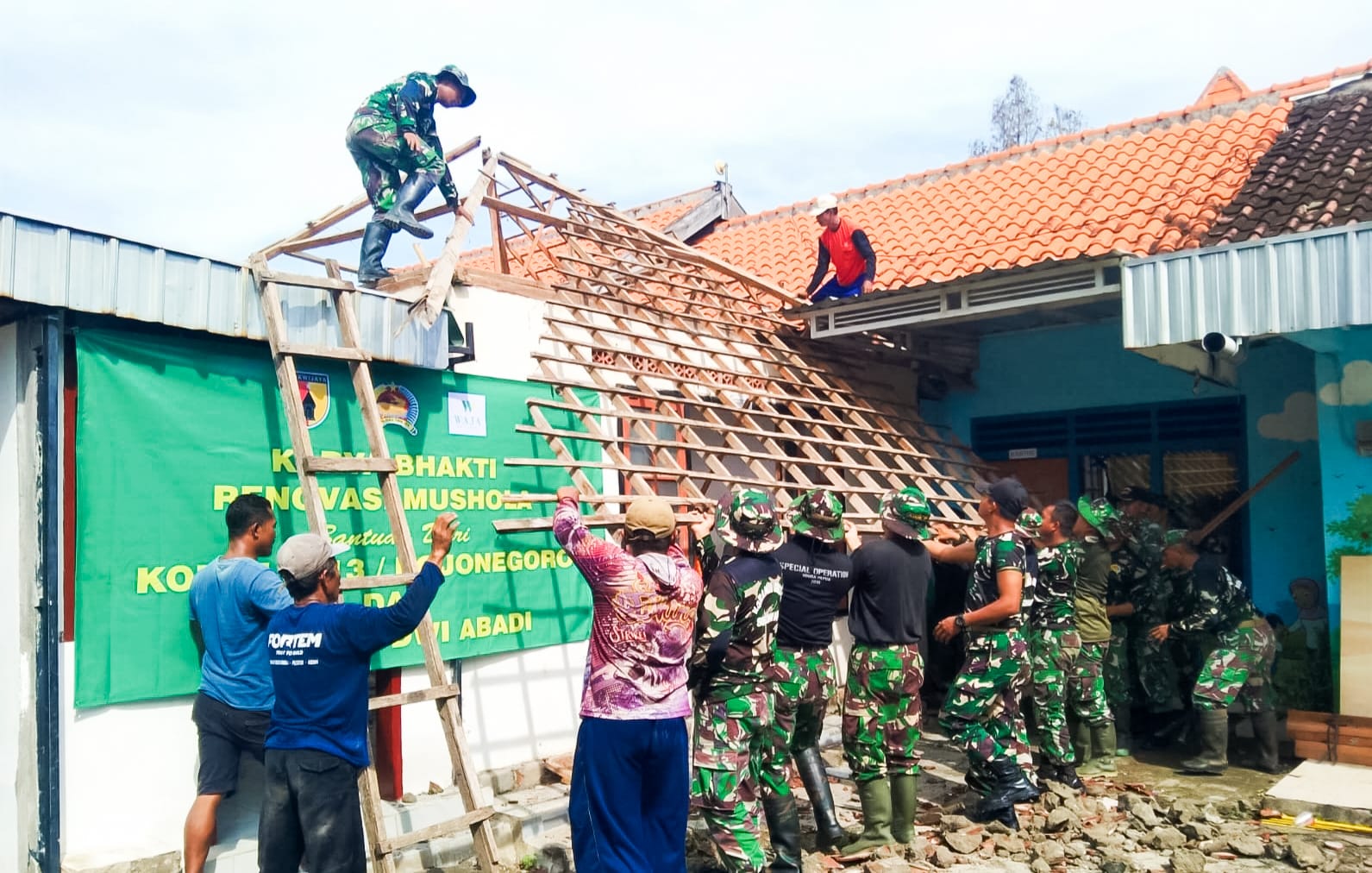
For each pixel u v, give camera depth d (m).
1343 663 6.92
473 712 5.98
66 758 4.23
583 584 6.74
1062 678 6.76
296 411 4.65
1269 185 8.45
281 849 3.95
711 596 4.63
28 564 4.19
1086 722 7.15
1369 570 6.87
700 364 7.59
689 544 7.66
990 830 5.75
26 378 4.26
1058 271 7.61
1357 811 5.78
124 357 4.50
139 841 4.42
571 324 6.70
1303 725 6.98
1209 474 9.16
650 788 4.20
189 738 4.63
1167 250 7.85
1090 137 11.11
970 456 9.89
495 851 4.67
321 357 4.92
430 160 6.42
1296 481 8.51
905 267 9.57
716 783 4.68
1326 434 7.23
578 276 7.47
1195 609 7.24
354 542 5.34
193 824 4.30
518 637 6.22
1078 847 5.52
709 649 4.62
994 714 6.06
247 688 4.41
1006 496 6.11
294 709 3.97
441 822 4.92
